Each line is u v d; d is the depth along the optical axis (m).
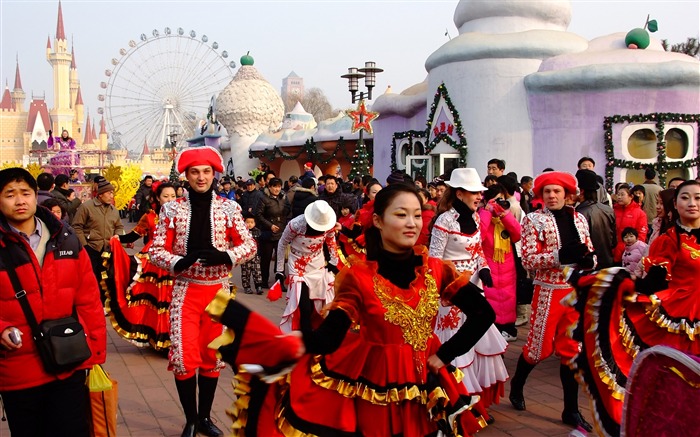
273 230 11.32
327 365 2.89
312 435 2.78
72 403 3.71
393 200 2.83
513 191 7.65
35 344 3.61
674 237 4.97
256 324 2.62
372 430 2.82
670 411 3.22
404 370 2.84
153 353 7.51
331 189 11.20
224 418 5.36
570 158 16.06
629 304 4.66
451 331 5.25
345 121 28.09
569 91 15.92
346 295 2.83
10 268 3.57
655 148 15.51
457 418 2.99
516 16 18.00
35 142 114.81
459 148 17.42
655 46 17.53
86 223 9.06
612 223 6.84
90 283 3.91
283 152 31.66
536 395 5.93
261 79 36.25
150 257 4.95
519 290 7.61
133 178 26.91
